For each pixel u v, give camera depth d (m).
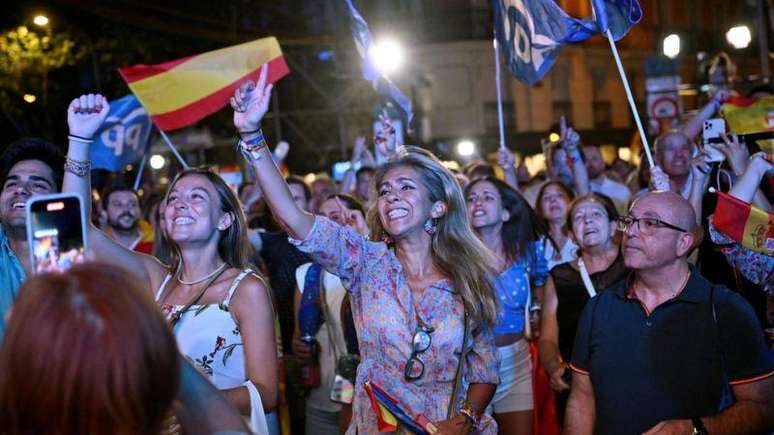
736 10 42.31
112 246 4.05
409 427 3.93
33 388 1.83
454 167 9.23
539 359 6.00
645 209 4.05
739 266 5.03
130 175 19.08
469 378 4.19
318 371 6.14
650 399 3.99
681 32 41.97
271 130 29.08
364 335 4.12
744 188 5.07
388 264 4.14
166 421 2.23
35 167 4.13
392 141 7.15
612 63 39.91
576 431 4.20
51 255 2.34
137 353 1.86
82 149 3.65
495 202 6.17
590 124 39.03
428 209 4.20
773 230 4.71
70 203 2.37
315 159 29.17
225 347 4.17
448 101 36.12
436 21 36.19
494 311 4.21
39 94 19.03
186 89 7.91
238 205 4.46
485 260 4.24
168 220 4.30
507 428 6.07
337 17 30.91
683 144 7.09
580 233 5.94
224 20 24.09
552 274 6.00
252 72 7.88
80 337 1.83
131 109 9.71
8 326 1.89
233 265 4.44
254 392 3.98
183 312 4.18
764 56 20.14
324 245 4.02
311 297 6.11
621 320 4.11
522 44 6.52
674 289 4.08
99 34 20.20
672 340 4.00
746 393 3.91
